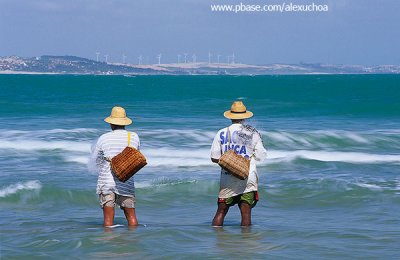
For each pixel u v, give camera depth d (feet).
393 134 98.32
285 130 105.50
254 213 46.01
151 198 51.80
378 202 50.14
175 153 77.71
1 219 42.91
